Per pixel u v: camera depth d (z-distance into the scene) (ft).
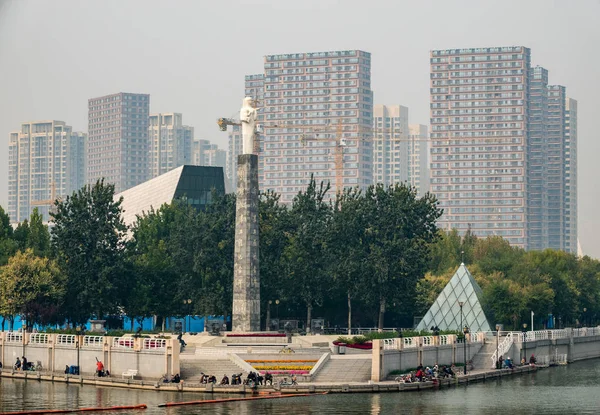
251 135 601.21
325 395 481.87
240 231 599.98
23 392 487.20
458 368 582.76
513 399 475.72
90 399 462.19
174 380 496.23
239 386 482.28
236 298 599.57
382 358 515.50
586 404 460.55
